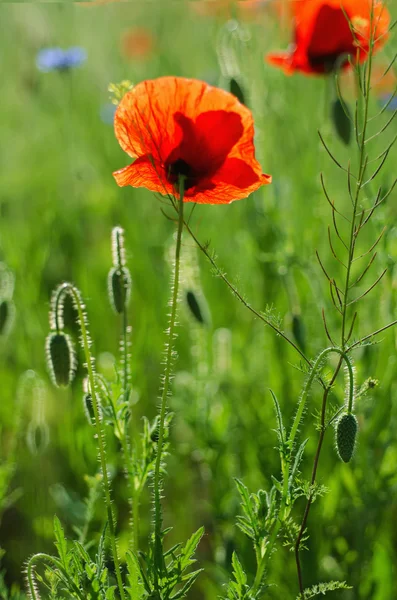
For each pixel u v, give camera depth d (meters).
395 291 0.87
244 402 0.96
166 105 0.69
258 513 0.71
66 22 1.57
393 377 0.87
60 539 0.71
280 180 1.02
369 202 0.87
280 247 0.94
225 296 1.09
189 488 1.01
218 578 0.90
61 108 1.47
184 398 0.99
